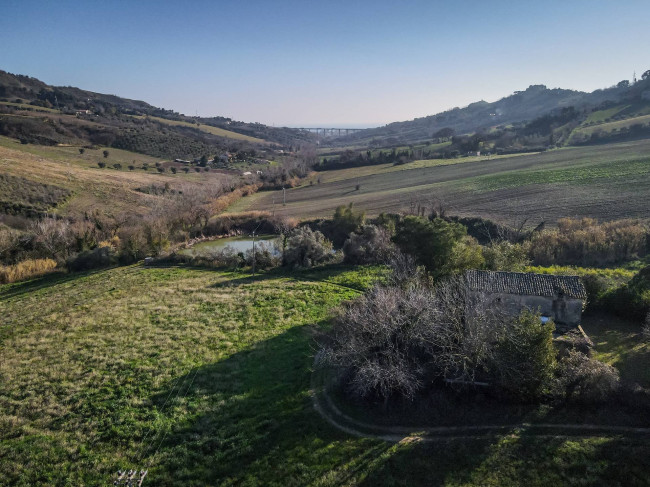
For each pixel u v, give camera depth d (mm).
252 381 30766
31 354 36219
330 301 45969
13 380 31969
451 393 26234
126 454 23953
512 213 74688
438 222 46219
